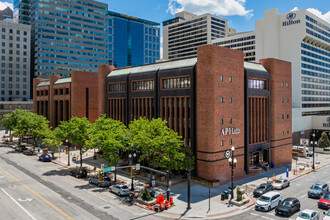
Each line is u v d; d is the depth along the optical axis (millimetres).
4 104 113312
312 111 108375
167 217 29328
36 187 39094
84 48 169375
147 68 53969
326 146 73562
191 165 40938
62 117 81625
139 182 42438
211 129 41531
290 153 58469
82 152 48469
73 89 73875
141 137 39312
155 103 50406
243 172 47000
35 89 94062
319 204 32031
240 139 46312
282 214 29859
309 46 106500
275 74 53969
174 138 39812
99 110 65062
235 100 45469
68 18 162750
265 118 52812
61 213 29594
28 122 66562
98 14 176375
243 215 30141
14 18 173375
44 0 154500
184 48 187125
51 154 64000
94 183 41312
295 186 41656
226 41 149000
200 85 42500
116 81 59938
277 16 104625
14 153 66250
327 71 122375
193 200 34906
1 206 31406
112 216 29109
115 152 41969
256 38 112000
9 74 131625
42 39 153125
